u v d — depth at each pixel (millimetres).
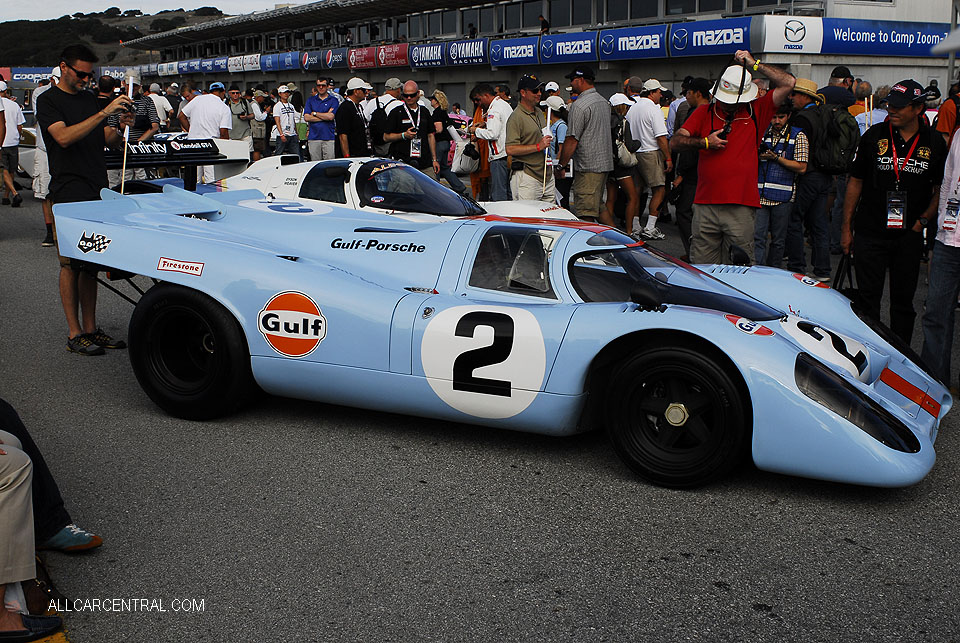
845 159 8055
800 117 7668
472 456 4215
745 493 3814
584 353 3859
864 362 4109
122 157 7582
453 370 4090
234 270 4488
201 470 4027
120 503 3672
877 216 5512
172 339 4730
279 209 5852
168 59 53719
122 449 4285
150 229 4883
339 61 29812
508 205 7223
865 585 3045
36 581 2830
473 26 25375
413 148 11297
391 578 3076
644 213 12477
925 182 5348
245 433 4516
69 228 5000
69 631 2750
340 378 4344
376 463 4125
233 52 43062
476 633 2740
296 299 4375
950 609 2889
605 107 8594
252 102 17344
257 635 2730
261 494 3770
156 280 5090
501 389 4035
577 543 3344
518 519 3545
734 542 3359
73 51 5770
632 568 3156
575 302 4230
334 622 2801
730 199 6141
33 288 8289
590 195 8727
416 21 27547
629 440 3875
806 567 3172
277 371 4461
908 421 3777
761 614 2855
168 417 4754
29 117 19172
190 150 8078
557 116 11055
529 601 2930
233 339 4484
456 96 25469
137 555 3234
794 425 3574
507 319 4039
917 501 3750
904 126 5312
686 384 3783
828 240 8336
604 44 19234
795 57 16188
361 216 5961
